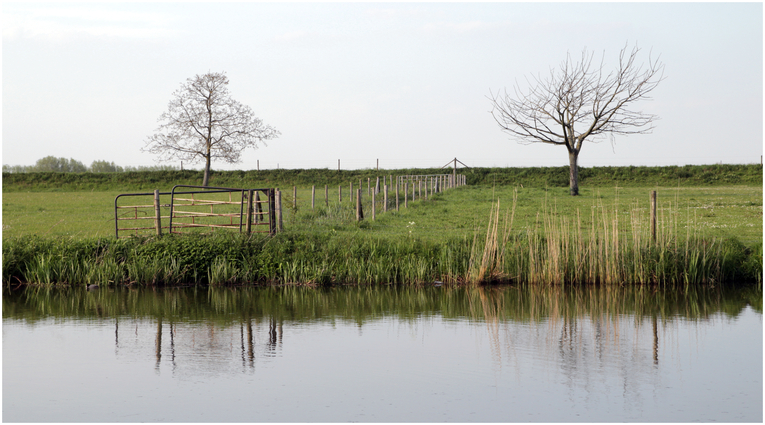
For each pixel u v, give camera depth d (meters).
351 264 16.28
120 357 9.54
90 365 9.16
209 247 16.55
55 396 7.84
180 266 16.17
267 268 16.11
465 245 16.95
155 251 16.45
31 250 16.55
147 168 74.75
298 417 7.14
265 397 7.79
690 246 16.03
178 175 68.00
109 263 15.98
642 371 8.80
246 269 16.09
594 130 42.31
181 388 8.14
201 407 7.46
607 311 12.81
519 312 12.75
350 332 11.07
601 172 64.06
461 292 14.95
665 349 9.95
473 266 15.95
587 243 16.77
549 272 15.59
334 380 8.43
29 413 7.29
